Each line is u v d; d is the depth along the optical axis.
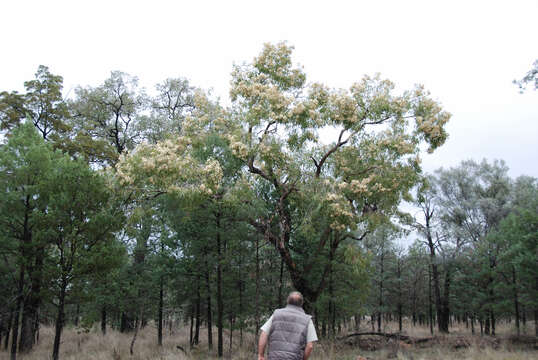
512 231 20.69
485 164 33.34
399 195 16.14
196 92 16.53
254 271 17.62
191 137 15.70
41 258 12.15
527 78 13.37
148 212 14.07
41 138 13.04
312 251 18.64
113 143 27.09
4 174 11.98
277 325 4.87
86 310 17.77
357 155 16.33
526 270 17.97
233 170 15.06
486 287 27.31
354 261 15.12
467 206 31.53
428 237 31.44
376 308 29.55
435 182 32.84
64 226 11.50
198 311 18.86
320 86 16.38
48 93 19.88
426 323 42.62
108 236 12.19
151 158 13.28
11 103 19.34
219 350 15.27
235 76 16.84
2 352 15.23
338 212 13.59
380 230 21.73
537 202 20.64
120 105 27.11
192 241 16.78
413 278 36.09
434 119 15.35
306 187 14.80
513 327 30.25
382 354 13.86
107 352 15.29
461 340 16.66
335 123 15.89
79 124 24.77
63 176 11.66
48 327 22.31
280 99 15.05
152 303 19.86
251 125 15.20
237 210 14.98
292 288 18.67
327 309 19.11
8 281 13.77
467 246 30.45
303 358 4.75
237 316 17.41
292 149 15.23
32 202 11.95
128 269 18.64
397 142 15.33
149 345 18.14
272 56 16.55
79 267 11.45
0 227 11.90
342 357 13.16
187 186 13.53
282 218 15.90
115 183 12.90
